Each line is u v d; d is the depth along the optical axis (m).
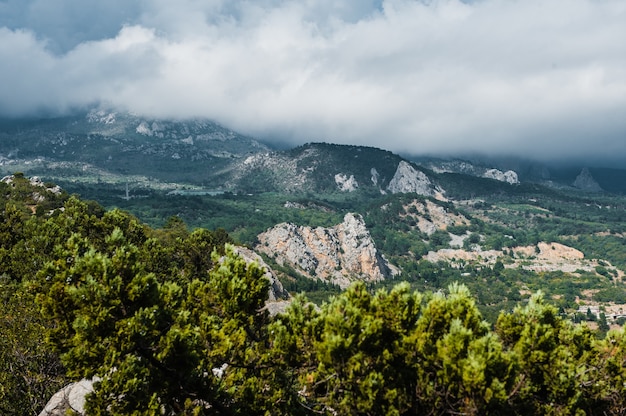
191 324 20.98
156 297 19.17
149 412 17.03
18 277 44.09
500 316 19.06
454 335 14.90
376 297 18.56
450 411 15.50
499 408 15.08
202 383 19.42
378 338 16.47
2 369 27.59
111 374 17.33
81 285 18.19
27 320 29.81
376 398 15.89
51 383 29.66
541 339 16.48
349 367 15.84
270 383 20.98
